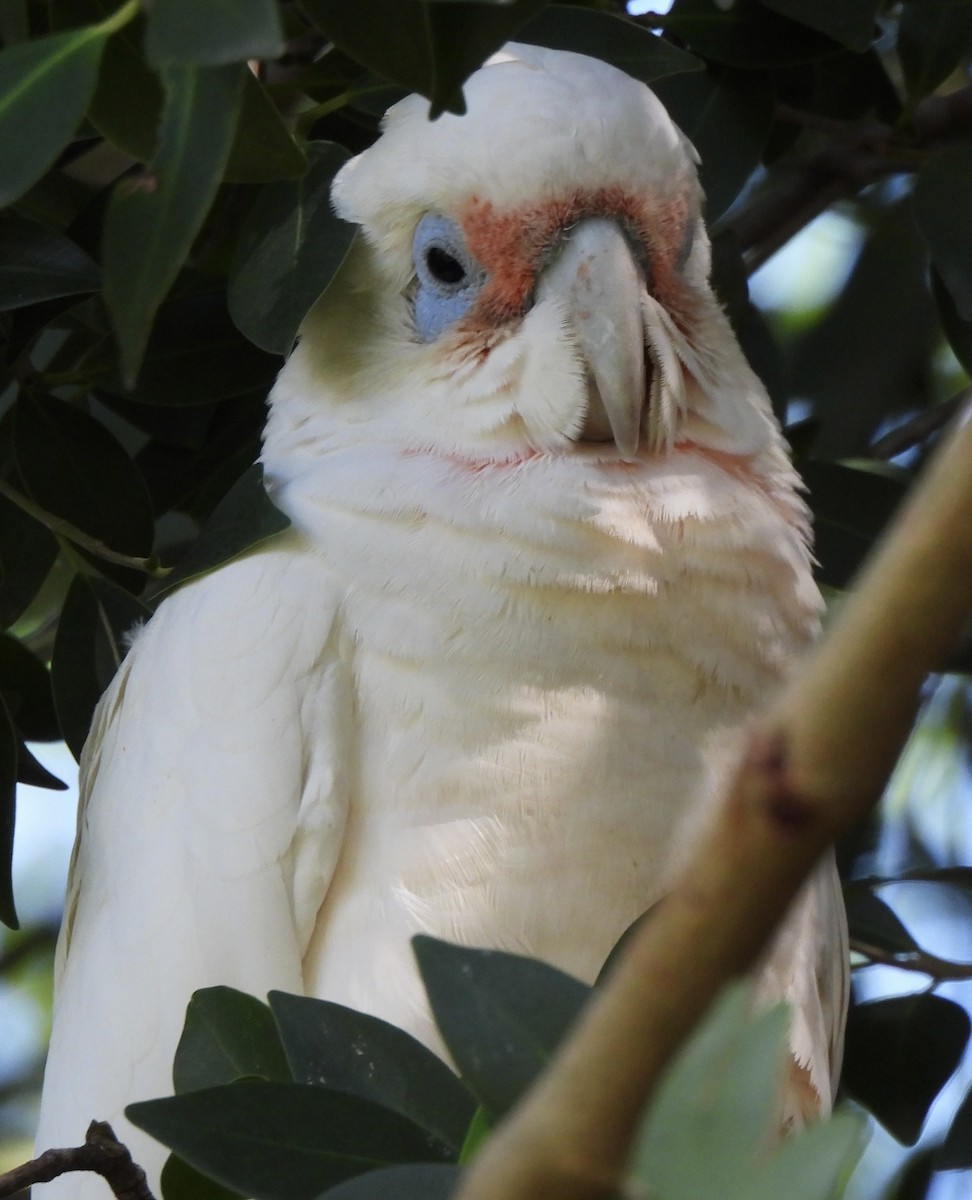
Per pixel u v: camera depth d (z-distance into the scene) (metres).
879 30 8.42
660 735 6.62
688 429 7.38
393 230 7.39
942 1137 8.55
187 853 6.62
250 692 6.66
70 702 7.82
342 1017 4.80
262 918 6.48
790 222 9.82
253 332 6.58
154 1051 6.55
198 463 8.61
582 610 6.59
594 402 7.06
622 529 6.71
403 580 6.66
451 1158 4.49
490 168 7.14
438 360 7.27
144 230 4.14
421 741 6.53
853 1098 8.04
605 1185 2.67
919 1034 7.95
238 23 3.83
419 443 7.19
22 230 6.76
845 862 9.45
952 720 10.55
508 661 6.52
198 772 6.67
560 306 7.09
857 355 11.35
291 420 7.52
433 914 6.43
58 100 4.23
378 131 8.12
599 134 7.15
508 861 6.45
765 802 2.54
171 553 9.16
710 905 2.56
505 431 7.11
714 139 7.95
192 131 4.14
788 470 7.83
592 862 6.49
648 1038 2.59
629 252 7.18
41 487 7.79
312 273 6.58
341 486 6.98
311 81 7.58
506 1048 3.96
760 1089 2.66
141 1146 6.52
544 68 7.37
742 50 7.77
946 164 7.62
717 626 6.80
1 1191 5.02
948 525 2.44
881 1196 9.12
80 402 8.55
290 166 5.18
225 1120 4.46
